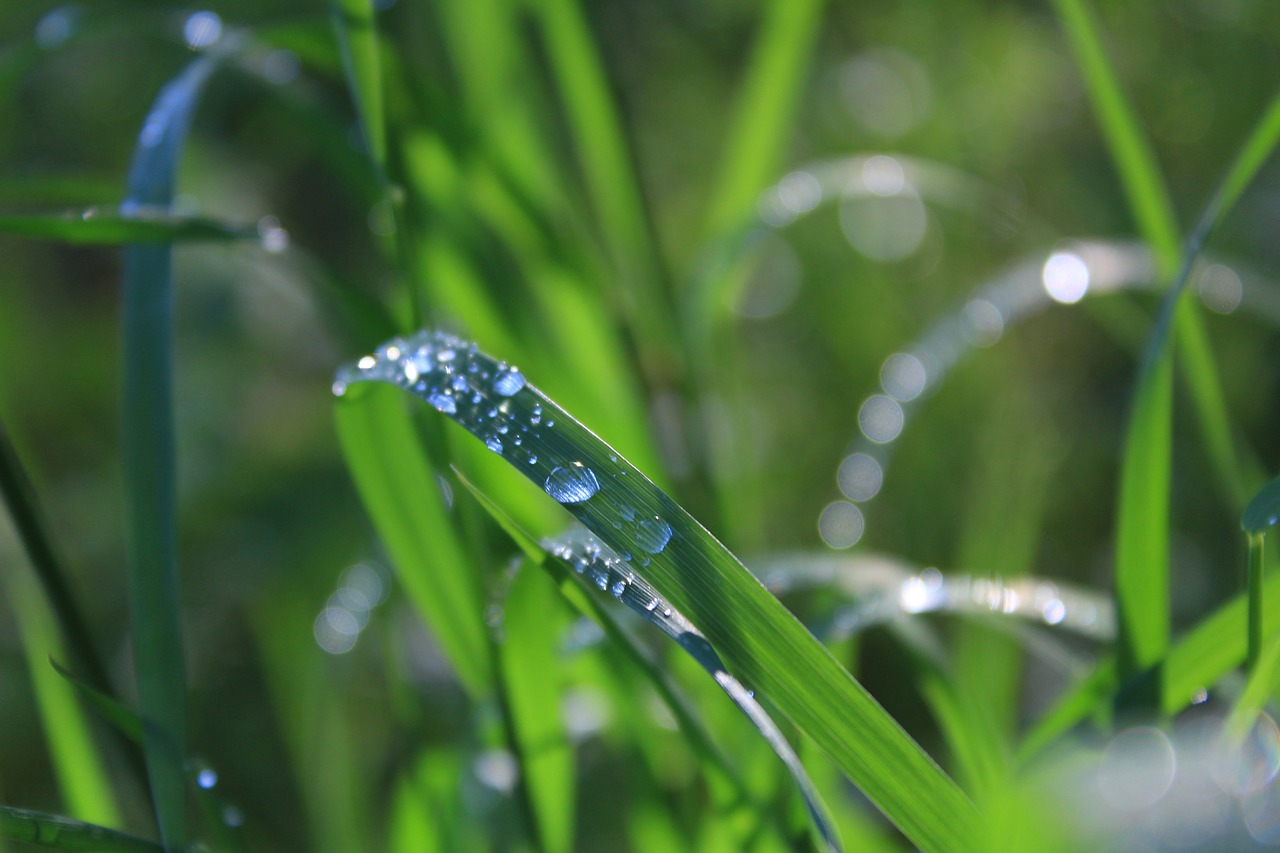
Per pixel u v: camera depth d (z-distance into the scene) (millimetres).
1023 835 386
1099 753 401
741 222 512
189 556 1005
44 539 431
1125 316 728
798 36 521
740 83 1197
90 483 1155
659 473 486
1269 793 380
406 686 477
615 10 1127
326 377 1223
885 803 403
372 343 448
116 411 1263
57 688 468
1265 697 402
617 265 509
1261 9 1066
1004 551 565
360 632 524
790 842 434
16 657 915
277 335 1212
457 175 477
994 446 656
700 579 405
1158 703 418
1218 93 1081
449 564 448
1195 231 430
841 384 1091
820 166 581
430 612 449
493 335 480
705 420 496
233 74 1120
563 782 454
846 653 487
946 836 403
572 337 492
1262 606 414
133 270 431
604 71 495
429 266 477
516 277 495
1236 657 416
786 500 1046
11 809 409
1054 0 461
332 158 489
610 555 411
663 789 461
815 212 1100
